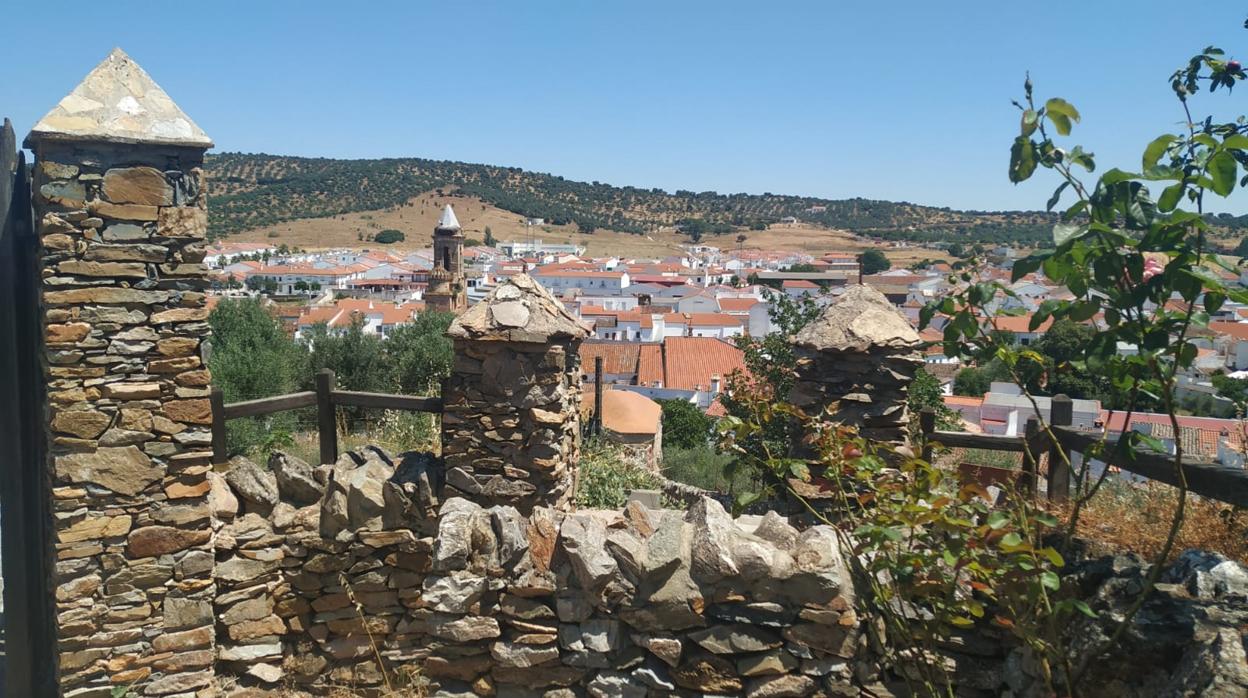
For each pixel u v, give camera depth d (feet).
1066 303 8.87
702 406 108.47
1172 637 8.43
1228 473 8.98
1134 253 8.00
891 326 16.76
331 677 17.07
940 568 10.18
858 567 10.43
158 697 15.74
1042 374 9.85
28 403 15.78
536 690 12.10
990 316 9.77
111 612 15.34
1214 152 7.57
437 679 12.60
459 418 17.47
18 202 15.51
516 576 12.15
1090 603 9.71
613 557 11.81
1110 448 10.82
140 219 14.96
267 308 52.90
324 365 48.16
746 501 11.11
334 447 18.38
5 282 15.25
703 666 11.51
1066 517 12.51
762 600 11.47
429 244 416.46
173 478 15.60
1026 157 8.38
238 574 16.55
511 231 467.11
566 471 18.31
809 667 11.36
